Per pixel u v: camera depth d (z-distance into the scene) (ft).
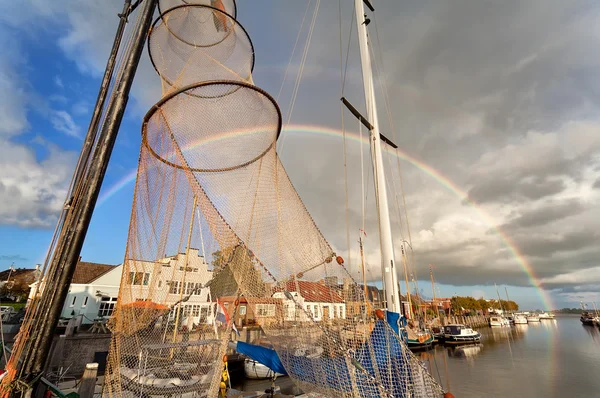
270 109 20.39
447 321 271.90
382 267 46.96
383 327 21.30
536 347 168.66
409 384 19.38
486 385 85.25
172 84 19.69
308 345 20.47
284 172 23.12
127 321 17.94
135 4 18.71
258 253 20.36
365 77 58.49
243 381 73.36
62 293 12.35
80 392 33.19
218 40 22.49
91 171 13.65
